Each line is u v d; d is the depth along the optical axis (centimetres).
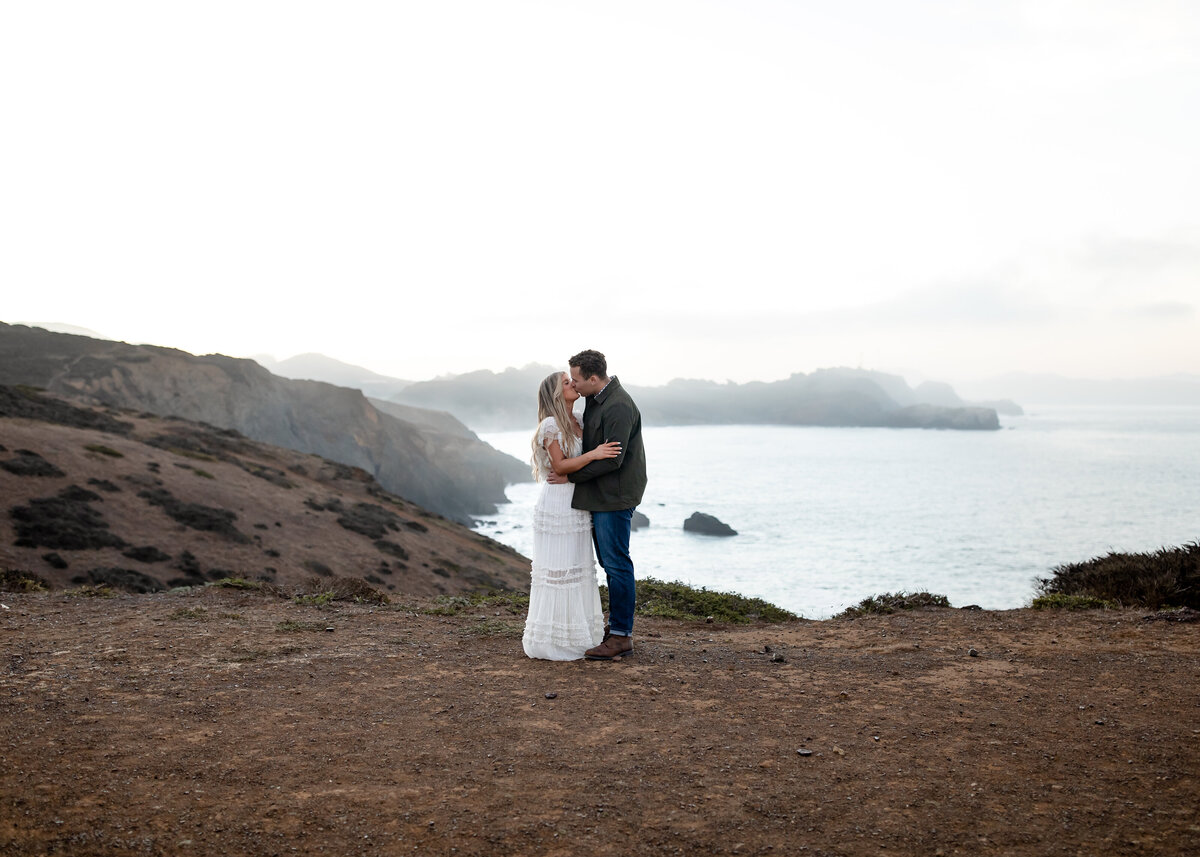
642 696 422
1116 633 587
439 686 438
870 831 258
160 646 516
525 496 18775
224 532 3872
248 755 325
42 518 3306
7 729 345
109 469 4178
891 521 14588
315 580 829
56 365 10275
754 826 262
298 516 4581
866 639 596
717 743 346
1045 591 910
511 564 5556
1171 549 899
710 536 12800
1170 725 365
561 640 505
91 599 718
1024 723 372
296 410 11969
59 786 286
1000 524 13912
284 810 272
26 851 237
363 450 12206
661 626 732
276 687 430
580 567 513
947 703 409
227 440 6531
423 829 259
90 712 375
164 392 10438
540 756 329
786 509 16738
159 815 266
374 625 618
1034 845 247
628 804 280
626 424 490
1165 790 289
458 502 14100
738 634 650
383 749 336
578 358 491
